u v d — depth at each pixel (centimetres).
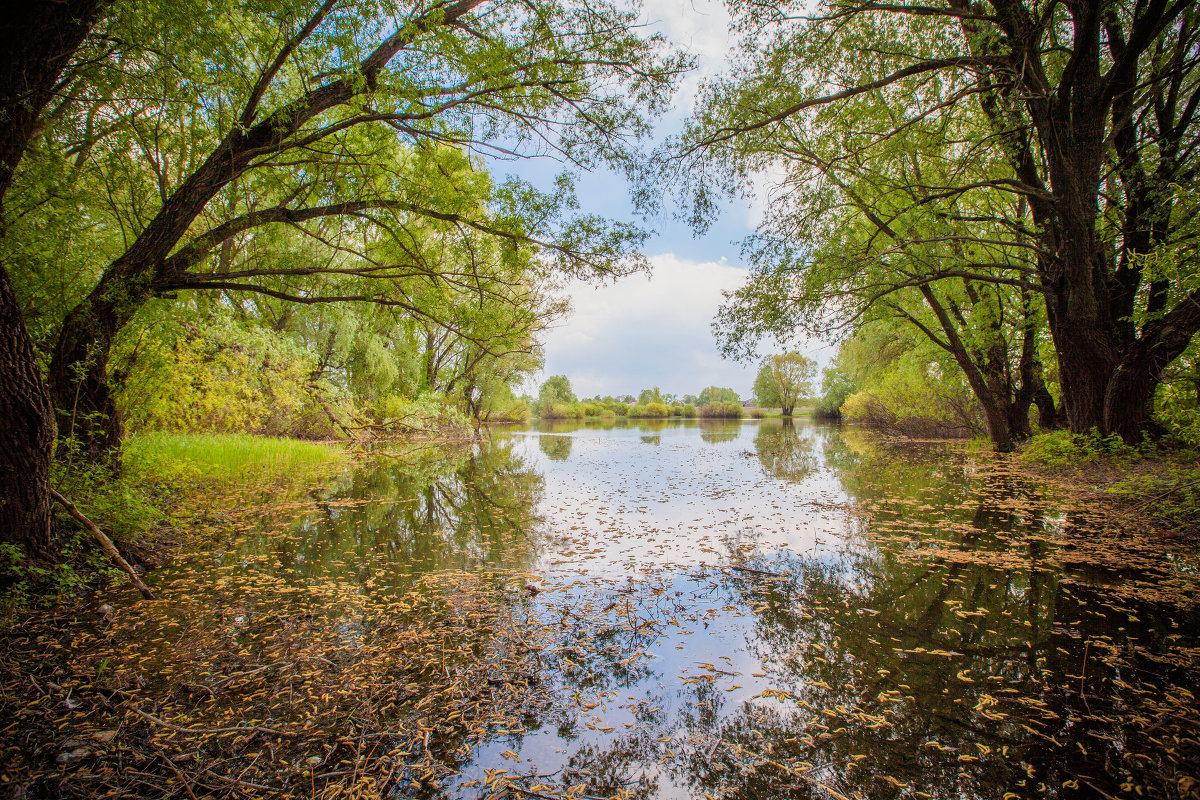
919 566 470
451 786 203
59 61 368
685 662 303
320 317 1702
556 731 239
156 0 423
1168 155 737
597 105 585
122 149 552
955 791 199
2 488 364
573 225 591
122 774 207
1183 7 576
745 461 1396
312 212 573
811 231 917
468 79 519
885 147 801
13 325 354
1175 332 717
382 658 306
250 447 1195
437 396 2212
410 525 665
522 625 354
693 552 532
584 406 6438
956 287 1193
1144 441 764
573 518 702
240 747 225
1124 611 365
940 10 638
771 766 214
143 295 505
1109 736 231
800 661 302
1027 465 1005
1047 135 697
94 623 357
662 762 217
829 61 752
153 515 550
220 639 332
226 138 517
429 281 657
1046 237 820
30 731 235
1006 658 301
